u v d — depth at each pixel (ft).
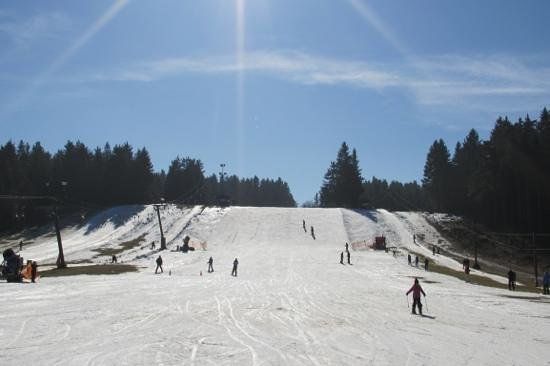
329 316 79.61
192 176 549.54
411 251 255.91
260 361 47.98
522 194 352.08
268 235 298.76
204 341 55.93
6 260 124.36
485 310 94.22
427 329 70.74
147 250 259.19
